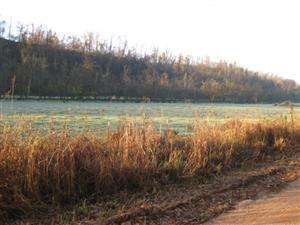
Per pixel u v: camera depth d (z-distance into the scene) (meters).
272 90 124.88
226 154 11.35
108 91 84.69
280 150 14.45
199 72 117.56
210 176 9.91
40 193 7.29
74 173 7.70
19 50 77.06
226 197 8.14
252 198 8.16
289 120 19.11
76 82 78.44
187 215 6.86
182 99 93.94
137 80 96.12
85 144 8.70
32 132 8.43
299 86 137.88
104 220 6.42
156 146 10.29
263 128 15.56
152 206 7.16
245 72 130.50
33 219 6.55
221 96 103.38
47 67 77.00
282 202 7.91
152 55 115.25
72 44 99.38
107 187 8.00
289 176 10.42
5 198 6.75
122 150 9.16
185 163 9.94
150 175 8.92
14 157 7.30
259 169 11.16
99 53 104.00
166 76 99.06
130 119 12.66
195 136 11.84
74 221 6.42
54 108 46.66
